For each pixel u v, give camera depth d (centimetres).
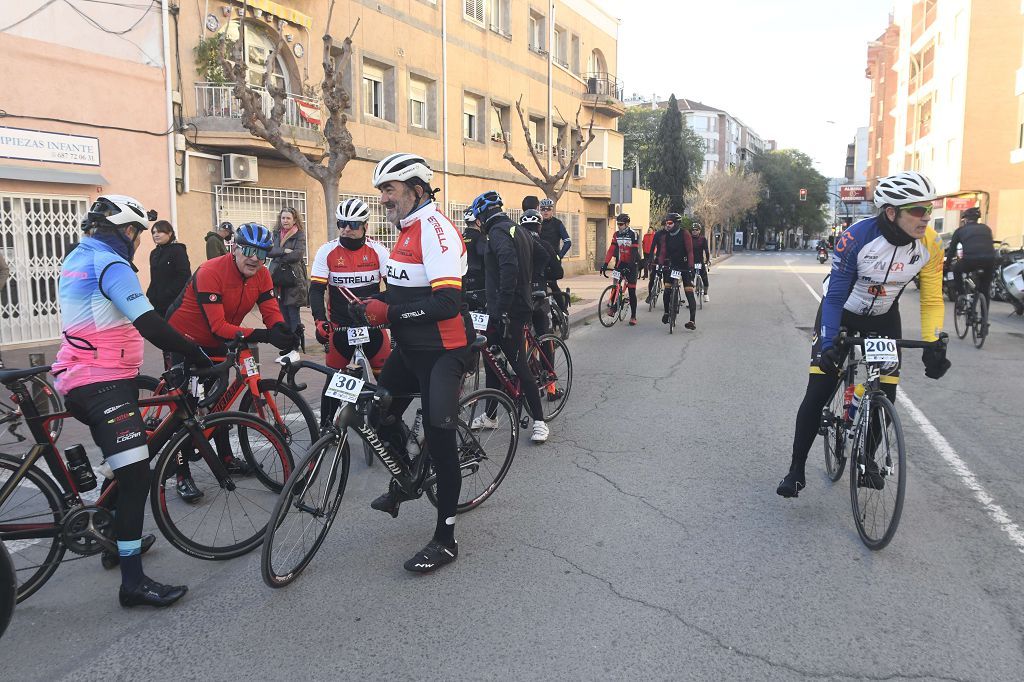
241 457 405
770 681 269
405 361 375
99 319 326
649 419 647
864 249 383
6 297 1048
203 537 391
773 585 341
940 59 3500
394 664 283
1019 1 2978
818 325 424
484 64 2236
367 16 1705
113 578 363
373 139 1742
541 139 2717
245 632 308
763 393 746
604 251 3203
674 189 5178
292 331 443
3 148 1027
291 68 1511
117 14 1174
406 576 356
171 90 1259
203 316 438
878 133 5438
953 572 352
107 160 1166
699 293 1619
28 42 1057
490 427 446
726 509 435
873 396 383
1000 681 268
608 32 3241
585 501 452
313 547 363
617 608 322
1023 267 1314
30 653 296
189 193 1312
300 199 1527
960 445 557
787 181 9256
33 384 390
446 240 351
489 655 287
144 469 331
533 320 654
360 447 567
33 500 330
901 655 284
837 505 440
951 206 2839
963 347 1015
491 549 385
